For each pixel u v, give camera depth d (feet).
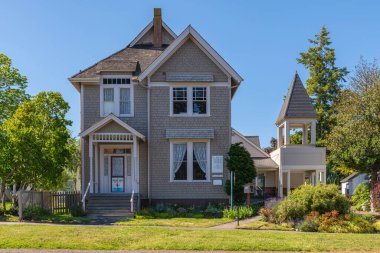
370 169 81.66
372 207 79.20
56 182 78.13
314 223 55.98
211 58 83.10
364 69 124.26
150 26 96.78
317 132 146.20
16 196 76.38
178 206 79.82
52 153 71.10
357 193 90.38
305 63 153.89
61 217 64.54
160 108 82.79
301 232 52.85
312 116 99.71
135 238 45.37
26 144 68.03
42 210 66.80
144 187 82.33
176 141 82.48
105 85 84.38
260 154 115.65
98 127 77.46
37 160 68.69
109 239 44.62
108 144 84.12
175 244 42.57
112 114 77.30
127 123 83.76
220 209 76.38
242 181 77.56
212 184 81.66
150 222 61.87
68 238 44.91
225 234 48.47
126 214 72.28
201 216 70.23
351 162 83.46
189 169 81.97
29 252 39.40
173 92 83.20
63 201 77.56
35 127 73.00
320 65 150.20
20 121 71.05
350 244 43.47
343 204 61.31
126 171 84.23
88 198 76.69
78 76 83.41
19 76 113.50
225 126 82.69
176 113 82.84
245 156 79.25
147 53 92.58
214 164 81.97
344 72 150.10
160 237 46.14
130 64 85.51
